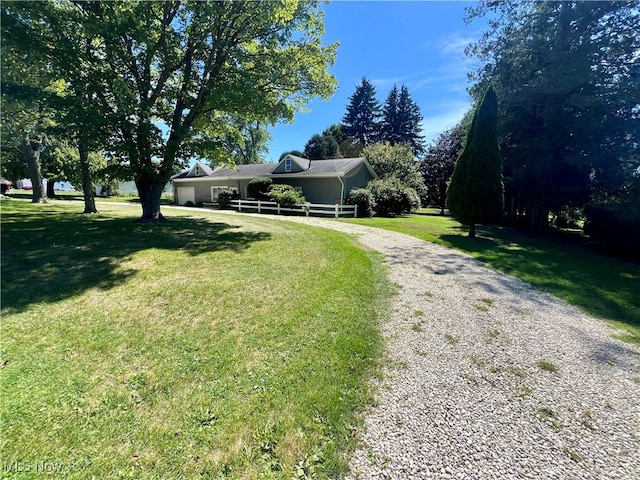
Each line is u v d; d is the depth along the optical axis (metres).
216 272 5.32
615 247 9.55
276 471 1.67
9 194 24.77
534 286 5.27
